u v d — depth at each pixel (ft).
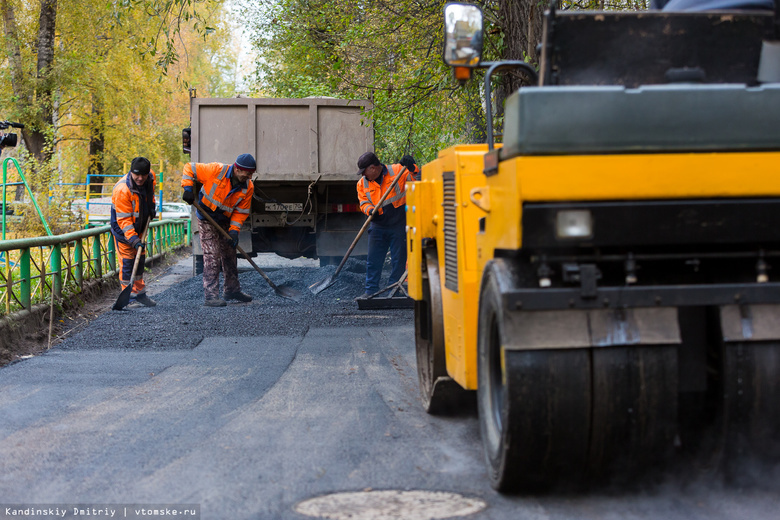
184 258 74.28
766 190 11.46
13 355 26.37
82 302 36.83
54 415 18.79
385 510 12.60
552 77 12.70
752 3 12.84
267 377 23.02
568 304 11.83
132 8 36.40
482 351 14.17
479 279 15.07
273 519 12.28
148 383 22.26
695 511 12.12
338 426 17.80
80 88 106.93
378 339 29.35
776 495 12.64
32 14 109.60
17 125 36.29
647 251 12.35
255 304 39.68
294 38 55.67
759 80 12.70
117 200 37.55
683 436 13.23
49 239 32.50
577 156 11.35
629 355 11.98
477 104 36.01
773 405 11.89
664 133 11.35
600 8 31.45
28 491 13.67
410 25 36.96
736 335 11.78
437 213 18.72
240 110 46.96
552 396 11.94
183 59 142.82
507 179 12.09
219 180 38.52
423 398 20.03
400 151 48.62
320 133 47.39
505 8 32.40
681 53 12.75
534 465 12.46
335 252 49.37
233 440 16.67
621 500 12.78
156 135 123.95
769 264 12.41
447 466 14.92
